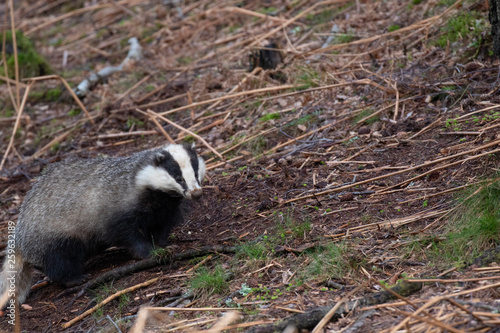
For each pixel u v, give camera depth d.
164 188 10.29
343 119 13.36
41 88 20.42
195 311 8.42
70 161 11.40
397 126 12.45
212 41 20.47
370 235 9.27
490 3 10.77
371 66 15.19
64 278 10.70
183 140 15.00
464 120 11.65
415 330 6.77
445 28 15.31
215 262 9.75
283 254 9.33
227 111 15.51
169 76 18.72
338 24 18.25
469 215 8.80
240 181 12.28
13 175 15.60
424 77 13.73
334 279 8.32
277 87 15.09
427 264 8.23
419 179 10.53
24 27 27.08
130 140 15.92
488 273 7.63
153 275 9.97
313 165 12.15
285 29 19.53
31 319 9.80
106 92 18.61
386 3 18.50
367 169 11.38
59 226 10.66
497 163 9.89
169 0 24.89
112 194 10.56
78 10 26.64
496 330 6.47
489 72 12.98
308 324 7.34
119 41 23.08
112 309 9.20
